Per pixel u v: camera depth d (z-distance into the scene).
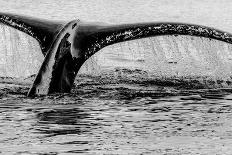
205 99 49.16
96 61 70.56
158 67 67.88
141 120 40.94
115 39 49.38
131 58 76.00
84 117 41.72
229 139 35.81
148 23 50.19
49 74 48.34
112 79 58.41
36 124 39.50
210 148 33.88
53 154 32.53
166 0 154.25
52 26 50.53
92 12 126.38
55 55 48.38
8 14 51.34
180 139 35.78
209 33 49.62
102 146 34.22
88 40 49.34
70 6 133.38
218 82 57.84
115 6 138.38
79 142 35.03
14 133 37.09
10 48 80.25
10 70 65.69
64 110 44.06
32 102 46.59
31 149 33.47
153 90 53.25
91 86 54.06
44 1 140.12
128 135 36.72
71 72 48.84
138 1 150.00
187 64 69.69
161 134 37.03
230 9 136.88
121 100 48.28
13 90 51.44
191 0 155.50
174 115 42.62
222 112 43.72
